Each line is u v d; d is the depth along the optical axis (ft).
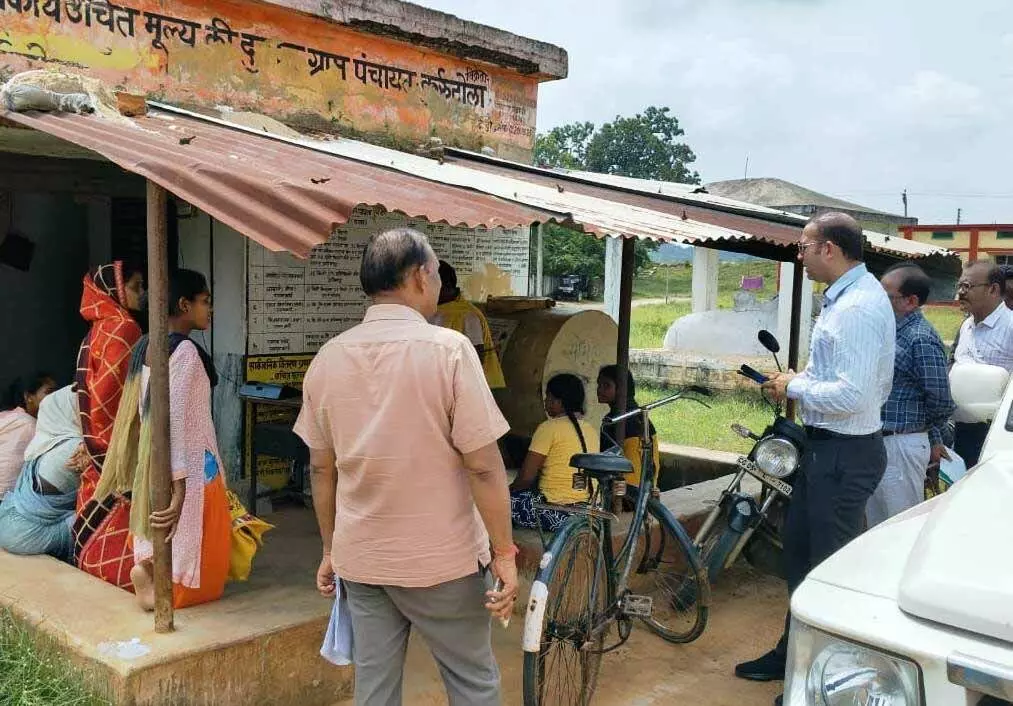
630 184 22.80
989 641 6.02
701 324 50.31
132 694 10.03
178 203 20.65
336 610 9.18
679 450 24.52
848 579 7.20
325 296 21.17
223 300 20.03
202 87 18.90
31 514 13.58
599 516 11.62
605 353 23.08
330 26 21.03
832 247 12.07
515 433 21.95
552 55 26.43
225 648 10.78
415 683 12.67
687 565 14.56
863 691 6.32
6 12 16.03
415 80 23.25
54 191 18.31
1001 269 18.53
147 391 11.33
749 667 13.73
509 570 8.77
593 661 12.41
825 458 12.35
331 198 10.13
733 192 65.72
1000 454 9.23
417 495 8.41
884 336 11.83
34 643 11.12
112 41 17.44
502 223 11.26
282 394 17.80
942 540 7.13
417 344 8.39
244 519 13.00
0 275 22.85
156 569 10.87
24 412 15.79
